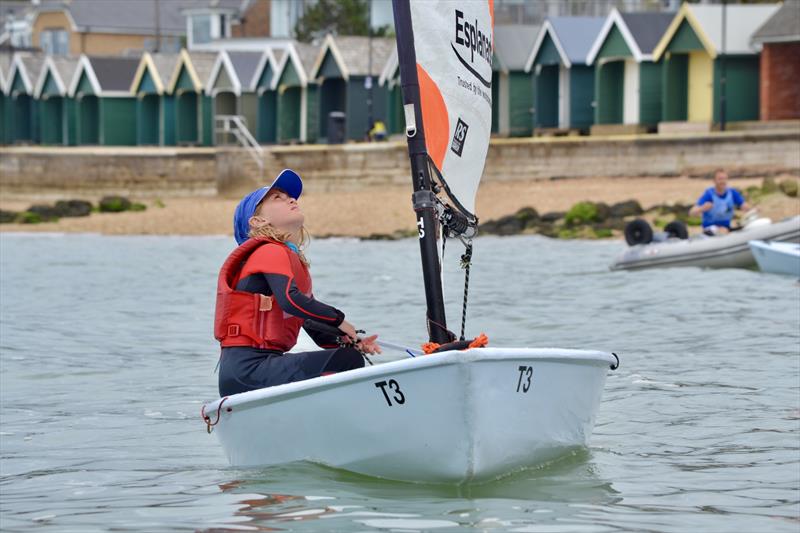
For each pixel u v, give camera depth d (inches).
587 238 2484.0
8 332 1168.2
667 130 3412.9
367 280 1691.7
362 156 3553.2
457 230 593.6
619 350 978.7
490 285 1573.6
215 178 3932.1
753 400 756.6
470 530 471.2
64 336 1138.0
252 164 3828.7
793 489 543.5
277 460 570.6
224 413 571.2
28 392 839.1
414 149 573.9
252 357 568.4
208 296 1526.8
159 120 4660.4
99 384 869.8
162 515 505.0
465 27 599.5
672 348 981.8
